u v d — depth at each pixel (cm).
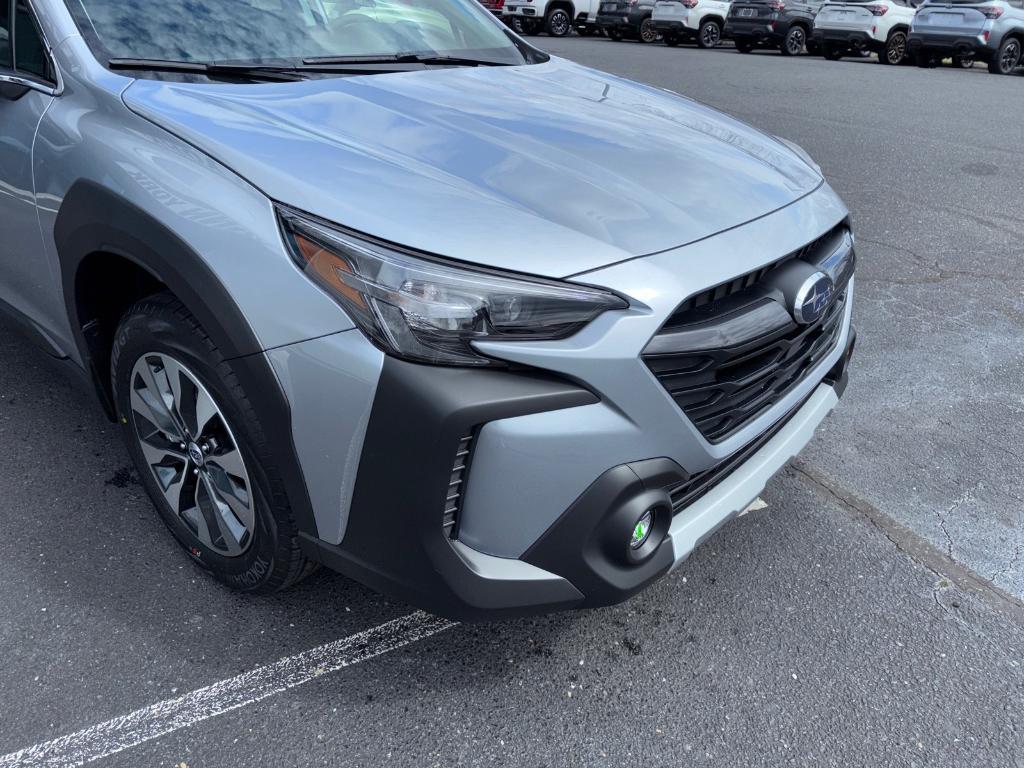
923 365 381
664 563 194
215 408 196
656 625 232
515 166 205
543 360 167
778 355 206
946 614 240
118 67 234
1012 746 200
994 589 251
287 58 263
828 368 244
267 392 179
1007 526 279
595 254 177
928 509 286
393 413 167
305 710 201
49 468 281
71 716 196
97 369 244
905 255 511
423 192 185
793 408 233
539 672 214
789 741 199
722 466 213
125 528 256
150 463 233
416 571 176
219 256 181
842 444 322
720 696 211
